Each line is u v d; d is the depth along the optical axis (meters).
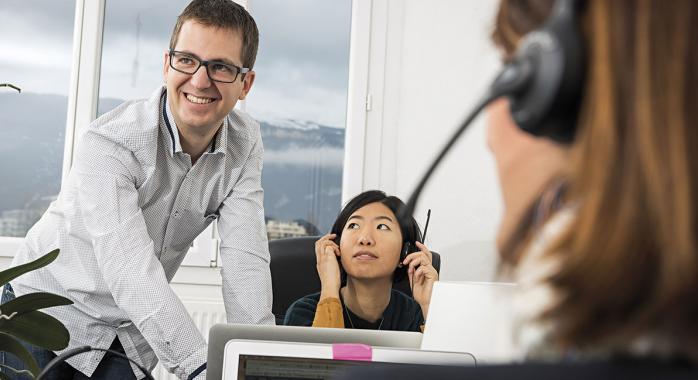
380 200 2.27
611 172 0.34
